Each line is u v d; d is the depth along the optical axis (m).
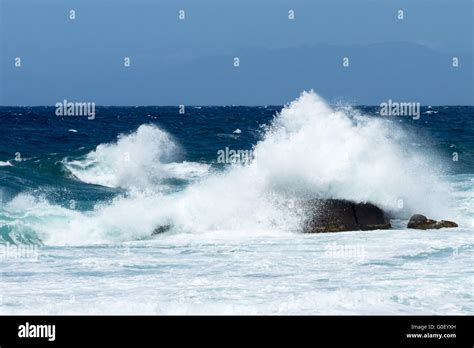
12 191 102.38
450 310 46.72
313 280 54.31
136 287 51.97
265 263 61.25
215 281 53.97
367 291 50.38
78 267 59.59
